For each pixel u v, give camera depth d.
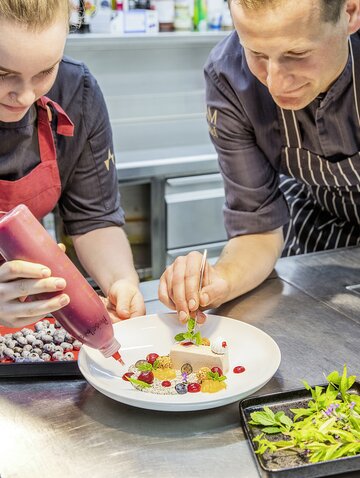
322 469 0.95
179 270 1.40
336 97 1.47
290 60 1.22
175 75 3.14
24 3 1.01
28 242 1.06
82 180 1.61
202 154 2.88
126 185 2.73
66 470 0.99
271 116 1.57
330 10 1.19
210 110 1.62
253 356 1.25
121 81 3.06
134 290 1.44
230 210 1.68
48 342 1.30
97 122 1.57
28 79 1.09
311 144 1.59
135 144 2.99
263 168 1.65
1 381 1.21
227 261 1.56
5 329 1.35
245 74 1.54
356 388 1.13
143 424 1.09
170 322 1.36
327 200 1.94
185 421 1.10
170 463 1.00
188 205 2.81
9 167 1.45
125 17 2.80
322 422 1.04
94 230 1.64
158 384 1.16
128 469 0.99
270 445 1.01
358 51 1.44
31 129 1.45
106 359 1.24
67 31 1.13
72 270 1.11
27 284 1.06
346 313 1.45
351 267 1.68
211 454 1.02
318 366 1.25
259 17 1.15
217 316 1.37
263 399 1.11
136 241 2.88
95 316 1.13
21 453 1.03
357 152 1.57
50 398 1.16
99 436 1.06
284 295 1.54
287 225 2.13
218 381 1.15
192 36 2.86
